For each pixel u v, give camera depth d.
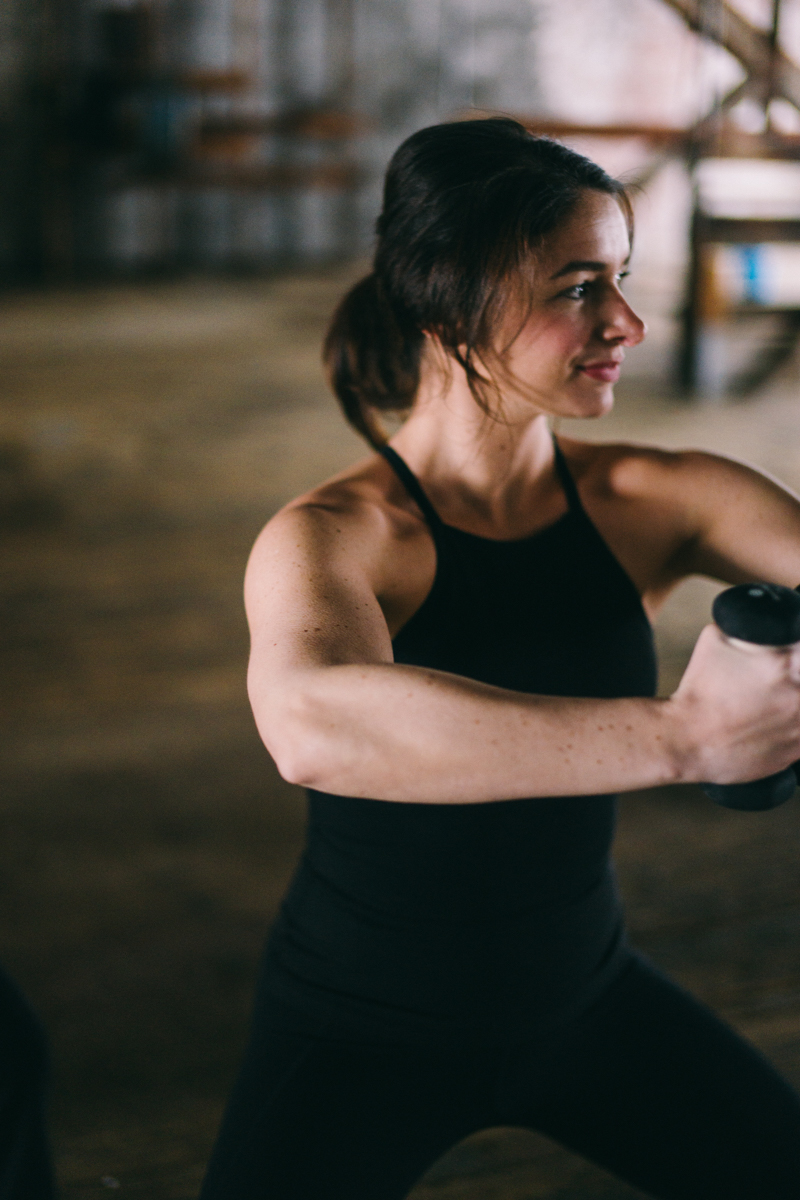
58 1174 1.46
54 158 9.31
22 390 6.00
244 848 2.21
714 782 0.60
